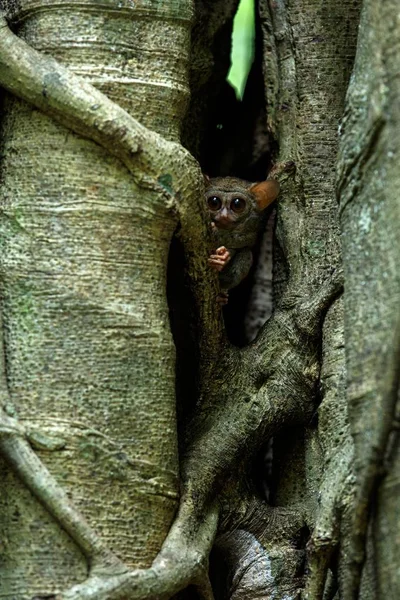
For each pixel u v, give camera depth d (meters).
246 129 11.22
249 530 8.75
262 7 9.71
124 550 7.71
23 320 7.91
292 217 9.30
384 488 6.95
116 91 8.18
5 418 7.65
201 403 8.95
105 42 8.23
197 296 8.72
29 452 7.61
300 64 9.47
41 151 8.11
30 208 8.05
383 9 7.30
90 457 7.72
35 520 7.62
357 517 7.07
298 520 8.76
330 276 8.89
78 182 8.04
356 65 7.78
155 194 8.06
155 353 8.02
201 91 10.55
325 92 9.41
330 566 7.89
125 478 7.79
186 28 8.45
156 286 8.11
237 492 8.77
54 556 7.58
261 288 11.06
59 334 7.87
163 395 8.02
